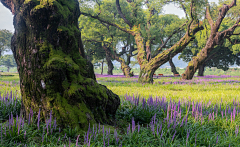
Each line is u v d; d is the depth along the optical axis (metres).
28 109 3.87
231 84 16.67
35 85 3.77
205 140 3.50
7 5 4.69
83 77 4.14
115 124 4.48
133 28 22.73
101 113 4.18
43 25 3.92
